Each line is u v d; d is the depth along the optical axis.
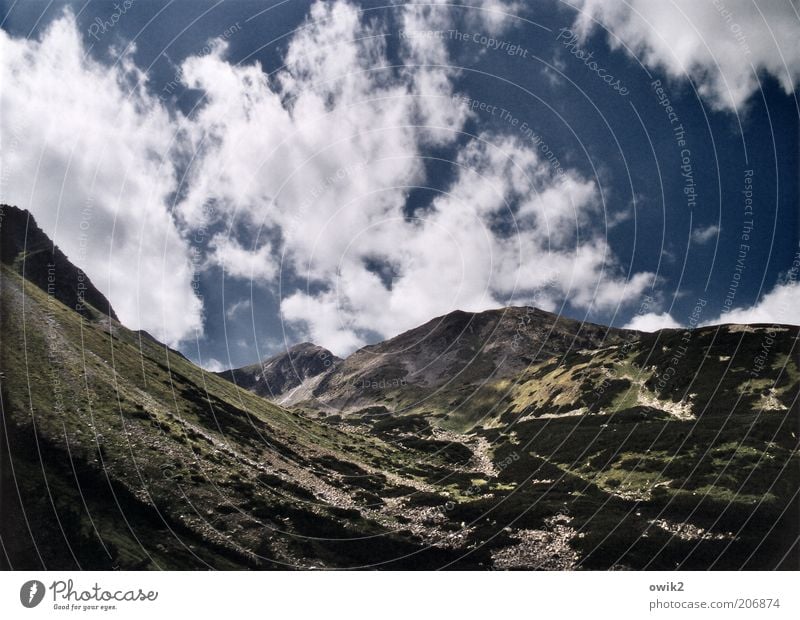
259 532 37.94
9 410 39.34
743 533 41.59
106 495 36.09
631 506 50.22
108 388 49.53
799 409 70.94
